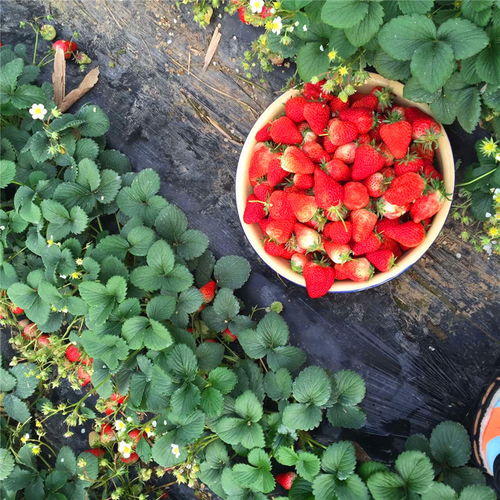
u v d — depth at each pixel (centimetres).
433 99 148
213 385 168
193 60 207
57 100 214
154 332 164
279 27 146
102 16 213
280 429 169
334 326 196
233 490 168
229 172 205
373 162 147
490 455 170
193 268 193
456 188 184
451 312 190
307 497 165
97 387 174
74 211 182
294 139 159
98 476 204
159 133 209
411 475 155
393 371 193
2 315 200
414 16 133
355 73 152
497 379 177
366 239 151
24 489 200
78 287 173
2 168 186
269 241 163
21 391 201
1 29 218
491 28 137
